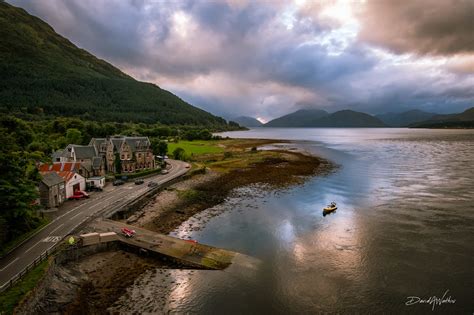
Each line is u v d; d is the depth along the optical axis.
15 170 40.12
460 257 37.81
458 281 32.84
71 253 36.50
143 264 36.91
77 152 81.88
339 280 33.66
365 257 38.59
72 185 61.12
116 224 46.00
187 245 40.47
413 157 126.94
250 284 32.91
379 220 51.12
